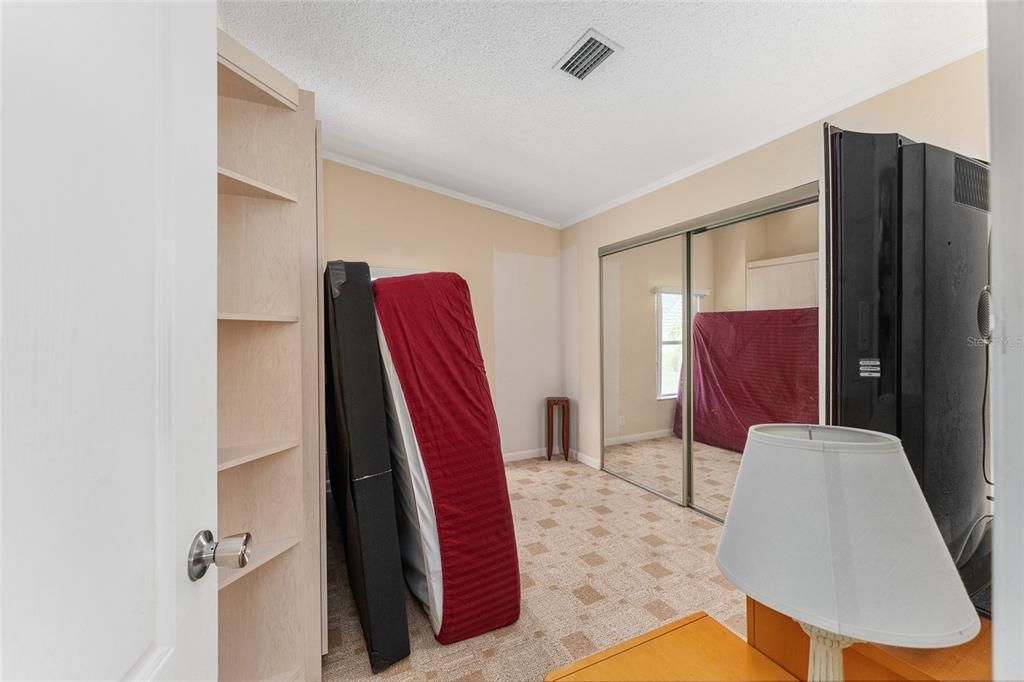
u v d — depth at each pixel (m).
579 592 2.02
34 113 0.38
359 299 1.61
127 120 0.51
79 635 0.42
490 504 1.74
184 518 0.62
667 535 2.63
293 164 1.51
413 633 1.75
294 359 1.47
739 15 1.66
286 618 1.45
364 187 3.57
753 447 0.60
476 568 1.71
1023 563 0.37
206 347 0.68
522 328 4.37
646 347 3.50
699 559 2.33
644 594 2.00
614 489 3.47
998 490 0.38
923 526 0.50
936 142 1.82
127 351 0.50
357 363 1.59
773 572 0.53
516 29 1.86
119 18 0.49
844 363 0.77
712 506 2.92
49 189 0.40
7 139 0.36
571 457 4.39
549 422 4.34
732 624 1.79
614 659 0.76
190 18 0.65
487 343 4.17
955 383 0.80
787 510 0.53
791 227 2.45
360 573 1.63
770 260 2.56
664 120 2.46
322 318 1.78
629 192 3.60
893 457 0.51
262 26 1.88
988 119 0.39
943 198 0.79
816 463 0.52
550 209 4.19
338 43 1.99
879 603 0.47
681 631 0.82
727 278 2.82
